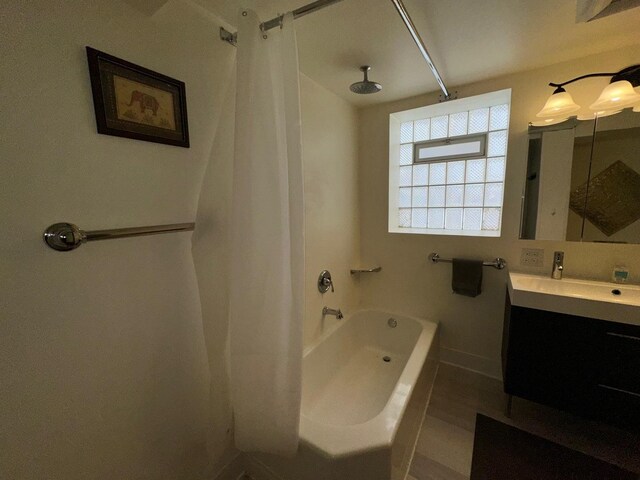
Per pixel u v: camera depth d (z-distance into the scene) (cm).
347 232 225
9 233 65
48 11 67
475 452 140
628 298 136
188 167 103
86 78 75
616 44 137
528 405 172
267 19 115
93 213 79
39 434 72
